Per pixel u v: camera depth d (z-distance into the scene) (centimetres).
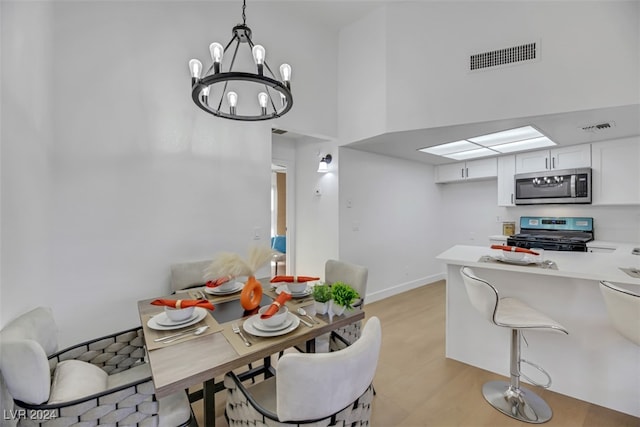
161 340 120
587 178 328
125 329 219
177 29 241
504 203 411
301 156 411
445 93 266
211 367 100
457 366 223
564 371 188
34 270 158
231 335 124
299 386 83
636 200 301
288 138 412
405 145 351
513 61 239
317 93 335
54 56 188
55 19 189
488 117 249
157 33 231
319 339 188
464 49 258
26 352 94
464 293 228
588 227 361
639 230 327
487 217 472
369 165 395
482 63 251
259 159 289
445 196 525
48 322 133
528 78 234
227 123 269
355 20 327
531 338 200
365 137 319
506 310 183
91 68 204
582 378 182
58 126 191
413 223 465
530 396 184
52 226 188
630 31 203
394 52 292
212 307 139
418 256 476
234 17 272
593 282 179
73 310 199
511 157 405
